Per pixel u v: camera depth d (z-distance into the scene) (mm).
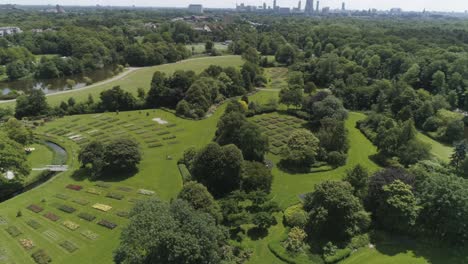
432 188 56094
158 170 78312
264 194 62969
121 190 69875
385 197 56906
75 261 50688
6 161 66375
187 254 40344
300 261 50875
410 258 52188
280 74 174250
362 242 54969
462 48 164375
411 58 151250
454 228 53250
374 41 196250
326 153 81812
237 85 136000
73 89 147000
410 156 78188
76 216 61406
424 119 104062
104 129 100812
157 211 46156
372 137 93312
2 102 120500
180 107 113688
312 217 56781
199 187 57719
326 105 102688
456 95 119188
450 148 90688
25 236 55812
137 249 43250
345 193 55094
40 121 104438
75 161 81750
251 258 51906
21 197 66750
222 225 56594
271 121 108000
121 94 118000
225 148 68125
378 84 125062
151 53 198750
